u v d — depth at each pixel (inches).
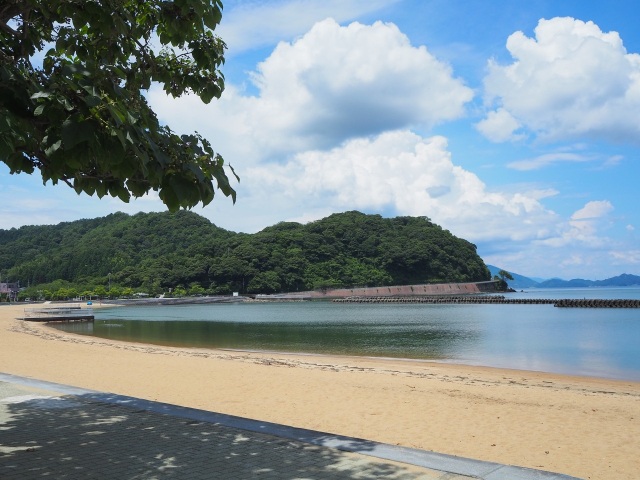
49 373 637.3
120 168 129.0
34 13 176.1
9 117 117.6
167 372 677.9
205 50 191.2
